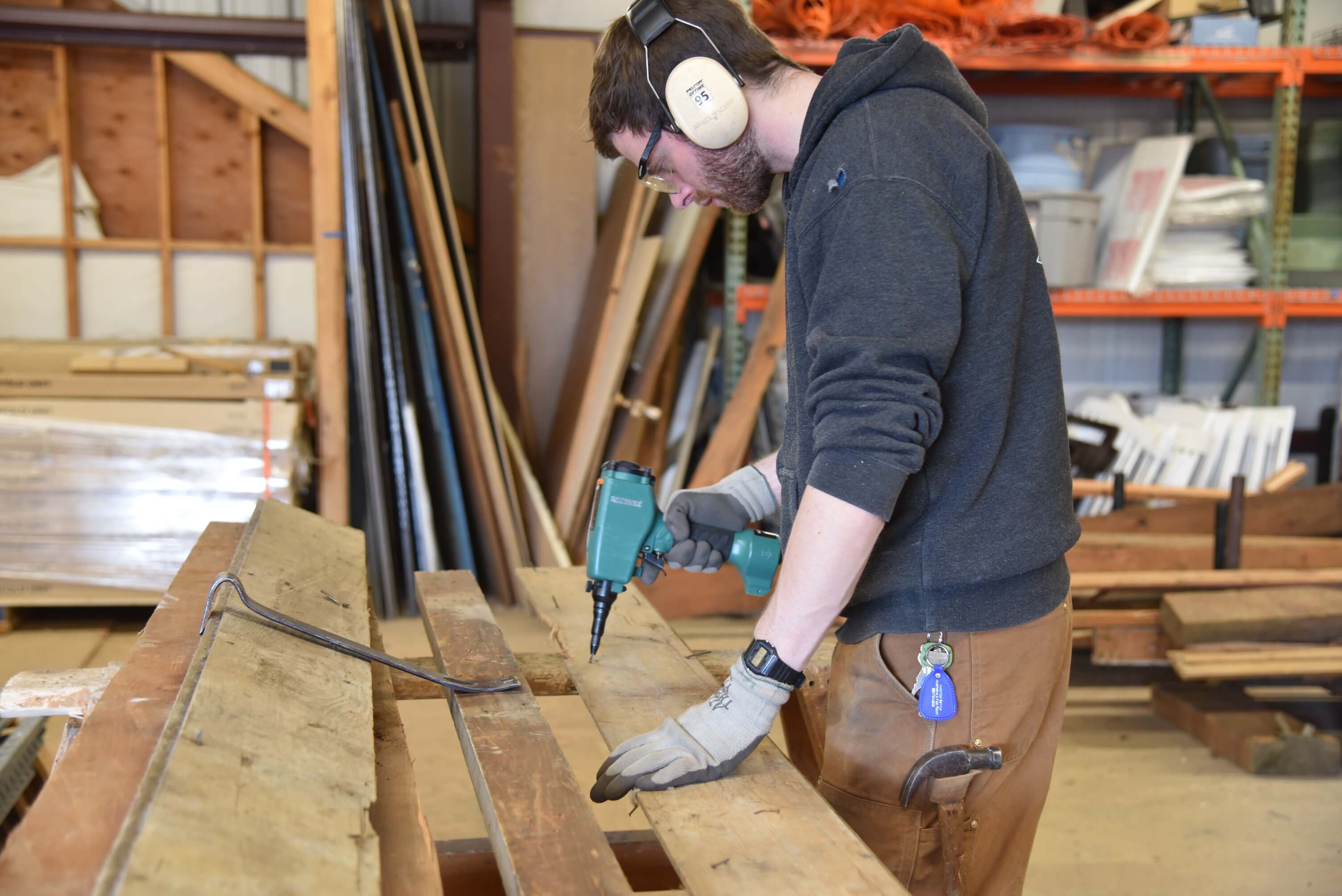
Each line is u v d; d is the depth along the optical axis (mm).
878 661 1089
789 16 3299
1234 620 2693
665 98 1053
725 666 1445
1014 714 1088
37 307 4285
